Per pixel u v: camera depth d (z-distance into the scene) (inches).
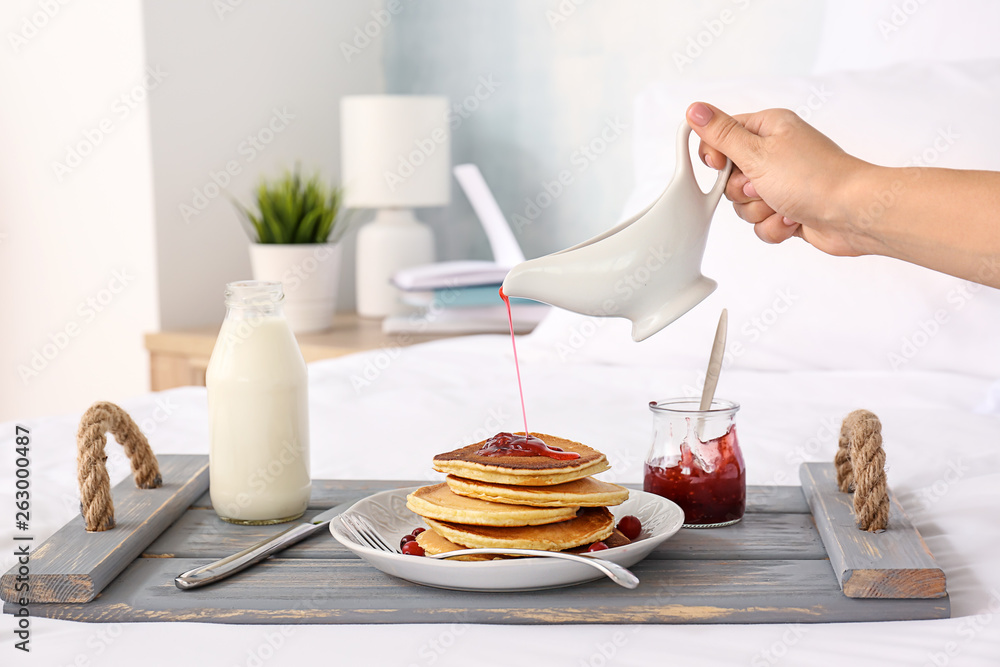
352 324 92.4
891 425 41.8
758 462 38.2
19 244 97.7
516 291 27.7
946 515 29.8
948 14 62.2
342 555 27.0
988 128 52.7
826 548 27.2
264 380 29.6
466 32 99.0
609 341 59.5
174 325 90.4
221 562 25.6
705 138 29.0
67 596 23.5
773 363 55.7
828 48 69.8
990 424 41.0
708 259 57.0
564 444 28.3
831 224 29.8
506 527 24.8
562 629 22.5
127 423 31.0
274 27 96.0
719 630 22.5
